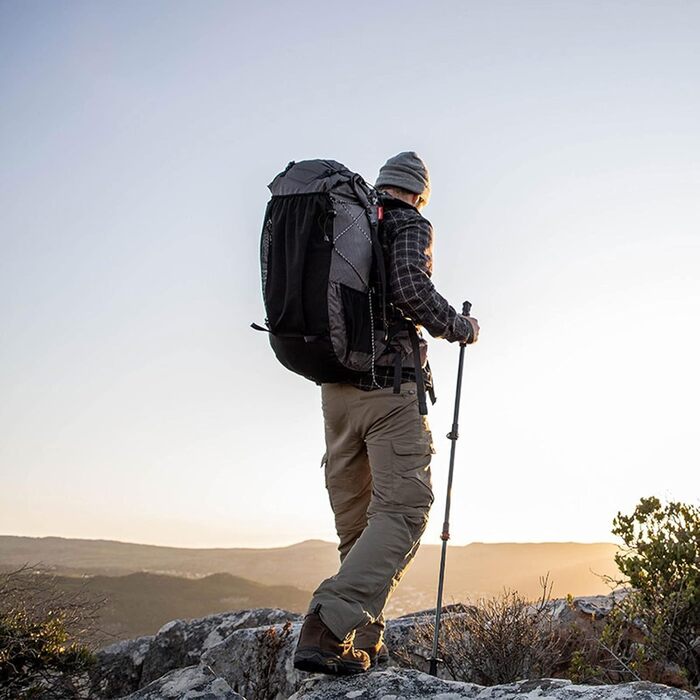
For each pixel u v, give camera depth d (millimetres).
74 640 5496
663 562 4371
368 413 3537
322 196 3453
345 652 3359
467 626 4496
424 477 3549
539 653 4281
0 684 5035
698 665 4258
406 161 3861
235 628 6238
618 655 4414
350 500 3830
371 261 3469
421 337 3686
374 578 3354
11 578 5422
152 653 6117
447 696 3100
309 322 3355
